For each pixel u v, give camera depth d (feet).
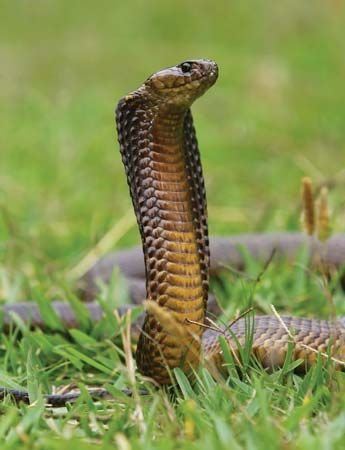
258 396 22.35
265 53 99.86
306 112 79.15
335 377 24.11
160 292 24.27
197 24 110.22
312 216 27.71
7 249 41.70
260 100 83.35
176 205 24.40
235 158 66.64
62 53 97.45
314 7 105.81
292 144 68.39
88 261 41.14
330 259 37.78
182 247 24.31
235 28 108.17
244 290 32.19
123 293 36.60
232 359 25.43
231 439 20.04
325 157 64.80
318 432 20.85
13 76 84.53
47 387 27.35
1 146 63.98
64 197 54.13
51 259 43.93
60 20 112.68
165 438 20.75
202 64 23.24
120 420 22.18
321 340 26.84
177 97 23.48
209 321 26.86
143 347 24.94
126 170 24.62
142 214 24.43
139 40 106.11
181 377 24.16
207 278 24.77
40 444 21.12
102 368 28.25
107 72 92.94
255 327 27.17
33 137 66.13
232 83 88.28
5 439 21.63
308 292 35.96
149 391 24.25
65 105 70.28
